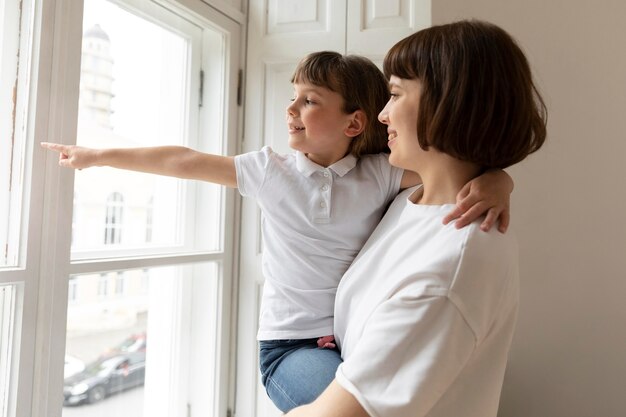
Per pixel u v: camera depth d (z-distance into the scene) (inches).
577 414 59.7
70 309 46.4
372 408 21.5
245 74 65.1
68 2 41.3
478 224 25.1
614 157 60.1
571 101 61.4
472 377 24.5
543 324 61.1
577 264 60.5
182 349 62.2
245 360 63.7
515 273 25.9
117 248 51.7
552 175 61.6
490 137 25.0
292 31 64.3
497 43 25.6
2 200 38.9
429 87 26.0
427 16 59.3
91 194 48.9
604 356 59.3
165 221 59.3
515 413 61.2
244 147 64.6
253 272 64.0
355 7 61.7
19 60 39.7
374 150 43.5
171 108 60.0
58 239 40.4
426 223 27.5
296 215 39.7
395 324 23.0
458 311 22.5
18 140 39.3
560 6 61.8
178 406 61.7
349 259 39.4
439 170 28.6
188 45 62.3
